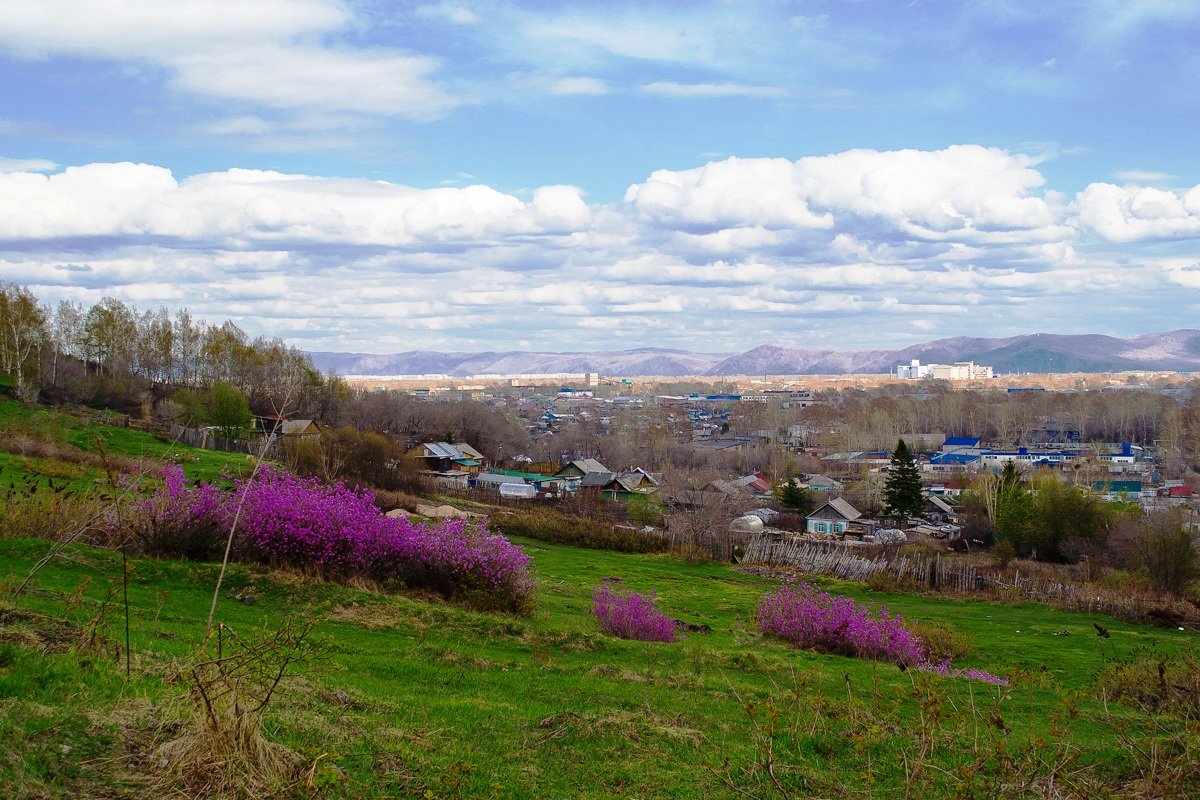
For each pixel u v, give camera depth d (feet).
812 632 80.69
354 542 71.87
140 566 62.54
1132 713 48.34
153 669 33.47
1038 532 216.54
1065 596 152.46
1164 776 31.53
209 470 158.40
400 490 209.77
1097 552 205.77
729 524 232.94
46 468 119.96
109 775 23.49
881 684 60.59
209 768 23.59
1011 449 523.29
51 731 24.91
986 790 29.22
